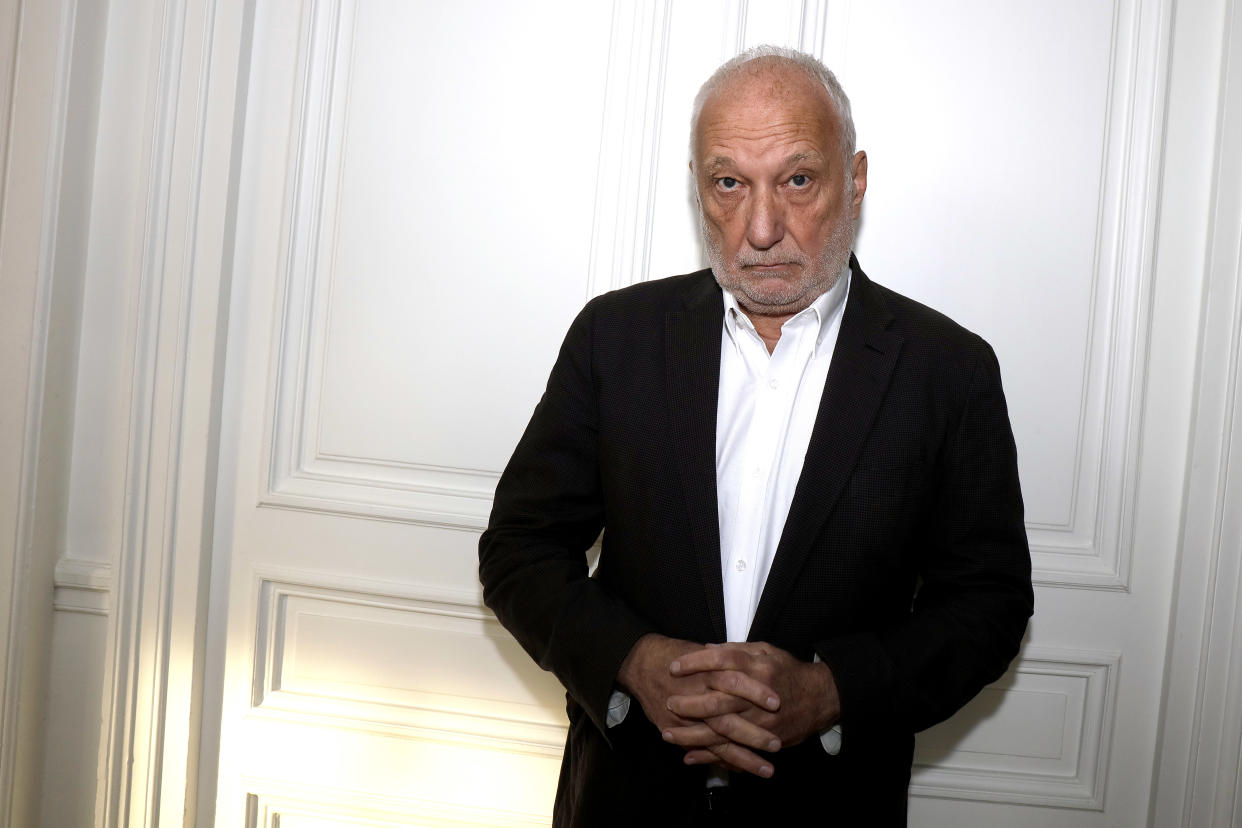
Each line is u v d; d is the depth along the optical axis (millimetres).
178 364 1455
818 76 1038
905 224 1395
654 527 1029
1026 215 1385
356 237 1478
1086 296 1384
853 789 1030
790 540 990
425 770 1501
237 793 1523
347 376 1490
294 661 1520
